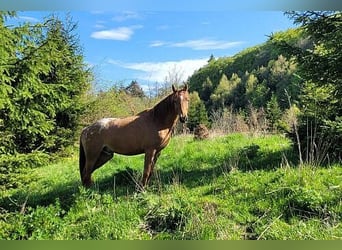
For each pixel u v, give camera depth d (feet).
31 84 24.14
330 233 17.10
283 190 21.07
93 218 19.77
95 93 62.03
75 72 53.83
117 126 26.58
